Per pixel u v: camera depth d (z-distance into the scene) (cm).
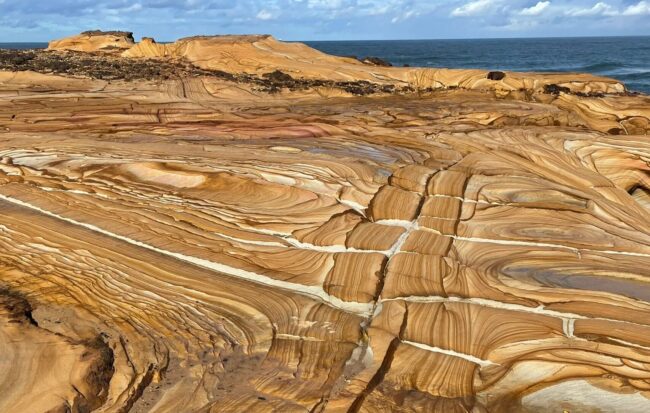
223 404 348
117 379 368
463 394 362
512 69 4691
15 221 588
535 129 902
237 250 527
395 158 748
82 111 1039
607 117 1050
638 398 359
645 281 486
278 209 597
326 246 530
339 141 838
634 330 416
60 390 355
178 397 355
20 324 423
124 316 436
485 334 414
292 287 475
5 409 338
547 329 417
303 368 382
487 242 547
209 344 405
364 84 1334
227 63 1552
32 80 1300
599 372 377
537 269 501
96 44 2041
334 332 419
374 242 535
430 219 583
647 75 3516
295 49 1653
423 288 468
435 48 11475
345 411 340
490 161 742
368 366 383
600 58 6412
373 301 455
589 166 749
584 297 459
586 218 601
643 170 730
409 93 1257
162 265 505
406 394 361
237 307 448
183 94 1228
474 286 472
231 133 896
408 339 411
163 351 397
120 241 545
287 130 907
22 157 755
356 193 630
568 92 1184
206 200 620
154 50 1788
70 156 753
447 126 932
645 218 623
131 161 720
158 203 617
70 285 479
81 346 398
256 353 397
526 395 363
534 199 634
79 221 585
